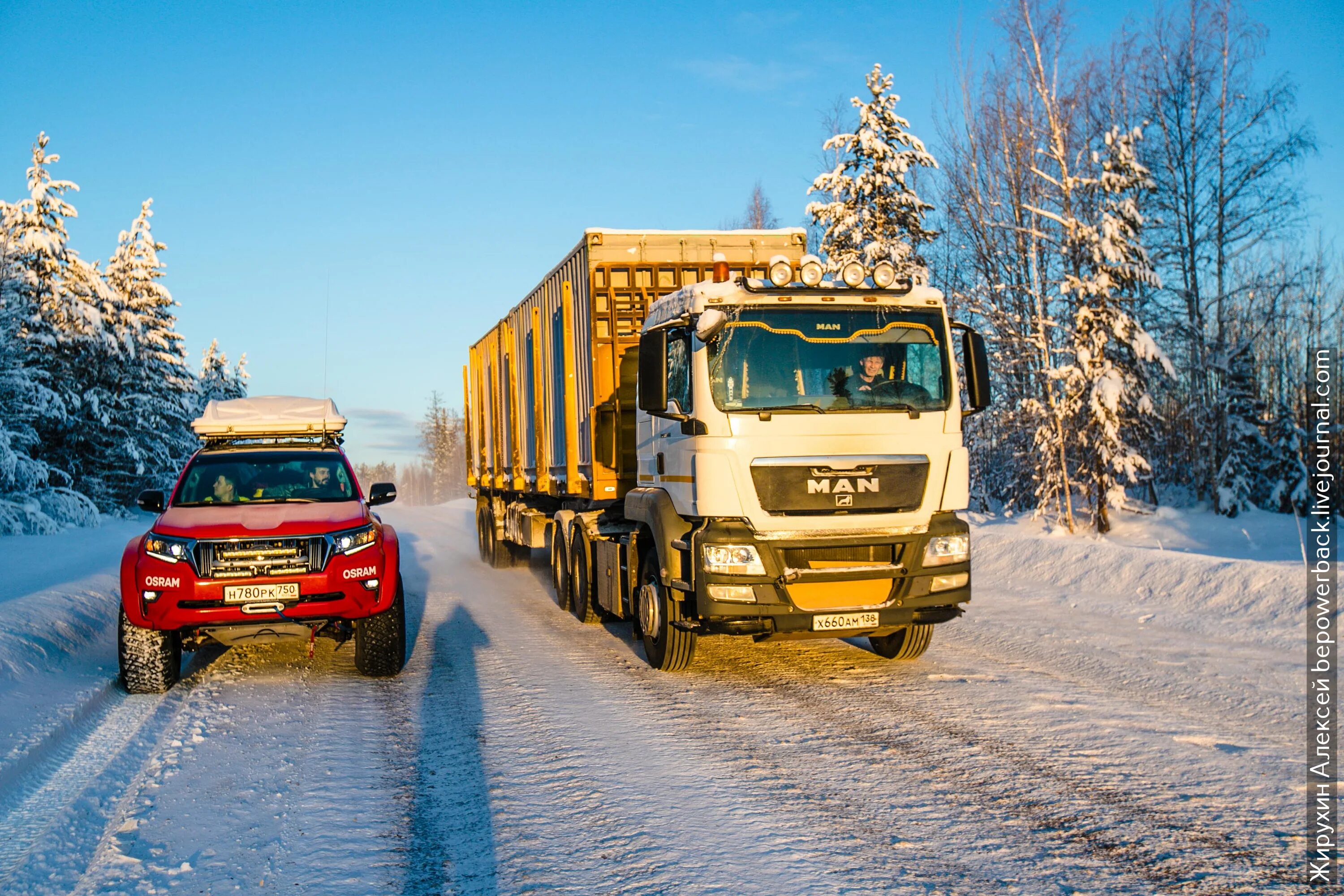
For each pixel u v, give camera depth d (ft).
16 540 70.74
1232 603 31.24
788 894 12.14
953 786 16.21
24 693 22.34
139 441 121.19
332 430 32.96
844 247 75.77
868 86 76.43
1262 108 74.49
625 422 31.45
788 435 22.98
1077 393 58.85
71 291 113.80
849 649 29.22
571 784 16.75
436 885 12.62
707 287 24.18
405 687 24.85
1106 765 17.04
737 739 19.54
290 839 14.30
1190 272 76.13
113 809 15.88
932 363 24.38
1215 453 70.08
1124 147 59.31
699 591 22.90
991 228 76.18
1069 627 30.91
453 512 141.49
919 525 23.58
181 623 23.63
